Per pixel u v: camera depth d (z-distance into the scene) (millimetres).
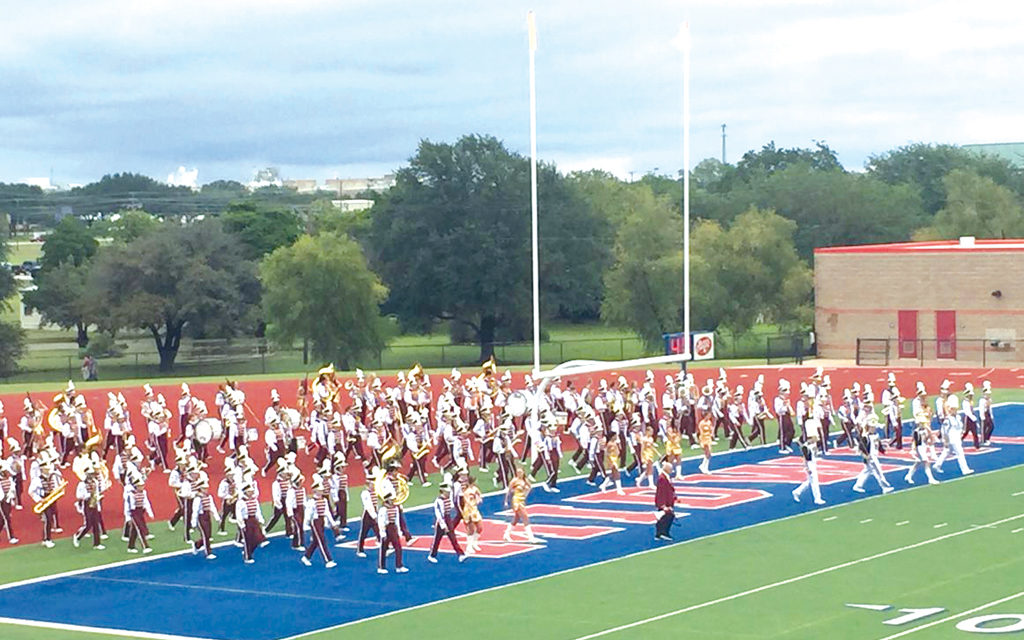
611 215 111375
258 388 61531
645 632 25422
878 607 26703
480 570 31109
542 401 45094
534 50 45375
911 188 132000
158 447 44031
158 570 32188
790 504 38281
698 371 72000
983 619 25547
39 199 185625
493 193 97375
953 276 75562
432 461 45594
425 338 108625
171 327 92688
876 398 61688
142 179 195125
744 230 92000
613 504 39062
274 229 117062
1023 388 64688
